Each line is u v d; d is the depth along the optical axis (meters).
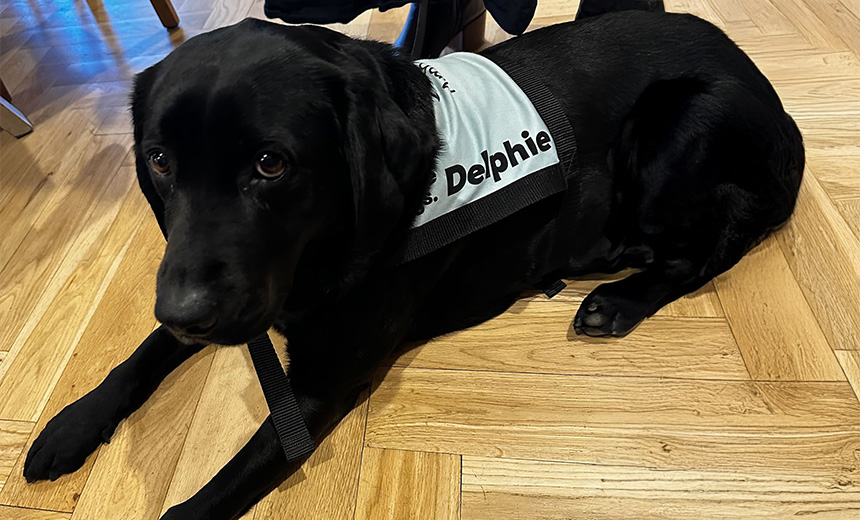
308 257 0.97
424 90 1.00
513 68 1.14
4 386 1.24
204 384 1.22
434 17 1.79
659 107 1.14
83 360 1.27
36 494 1.08
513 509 1.04
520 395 1.19
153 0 2.16
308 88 0.83
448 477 1.08
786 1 2.16
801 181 1.37
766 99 1.19
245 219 0.81
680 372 1.21
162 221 1.03
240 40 0.85
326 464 1.11
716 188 1.19
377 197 0.88
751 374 1.19
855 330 1.24
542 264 1.28
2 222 1.58
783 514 1.01
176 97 0.79
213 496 1.00
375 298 1.02
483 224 1.06
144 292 1.39
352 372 1.08
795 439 1.10
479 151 1.04
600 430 1.13
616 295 1.28
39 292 1.41
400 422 1.16
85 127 1.87
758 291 1.32
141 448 1.13
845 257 1.36
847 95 1.75
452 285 1.20
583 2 1.79
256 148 0.78
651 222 1.24
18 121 1.82
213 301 0.77
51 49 2.24
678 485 1.05
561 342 1.27
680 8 2.18
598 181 1.20
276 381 1.02
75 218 1.58
